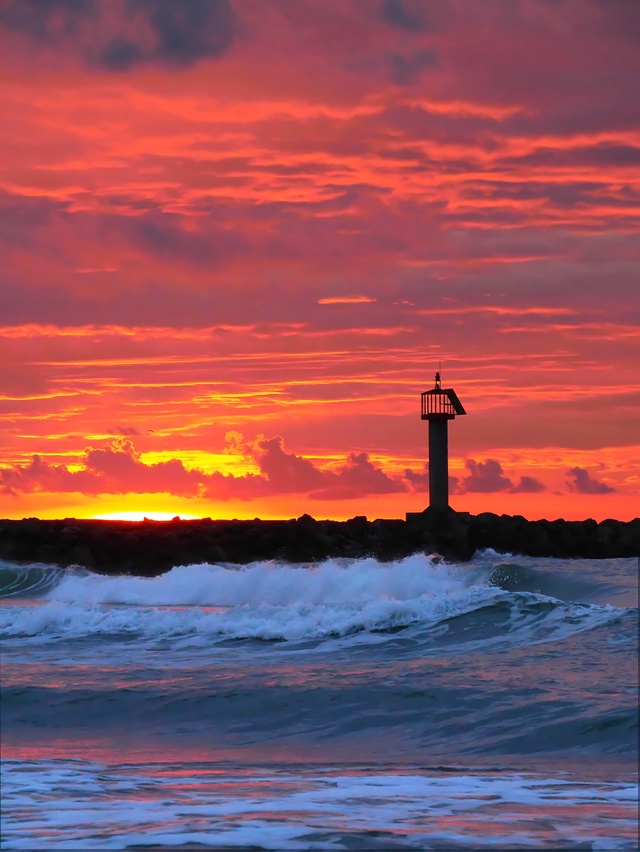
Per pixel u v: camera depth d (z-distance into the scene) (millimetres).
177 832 18172
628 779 22328
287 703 30406
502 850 17250
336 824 18719
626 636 38969
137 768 23938
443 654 38188
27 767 23969
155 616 46344
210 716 29516
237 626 44312
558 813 19531
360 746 26453
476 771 23312
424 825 18688
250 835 18016
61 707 30516
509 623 42531
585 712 27766
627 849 17312
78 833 18141
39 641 43188
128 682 33406
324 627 43500
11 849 17219
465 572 62375
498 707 28891
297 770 23656
